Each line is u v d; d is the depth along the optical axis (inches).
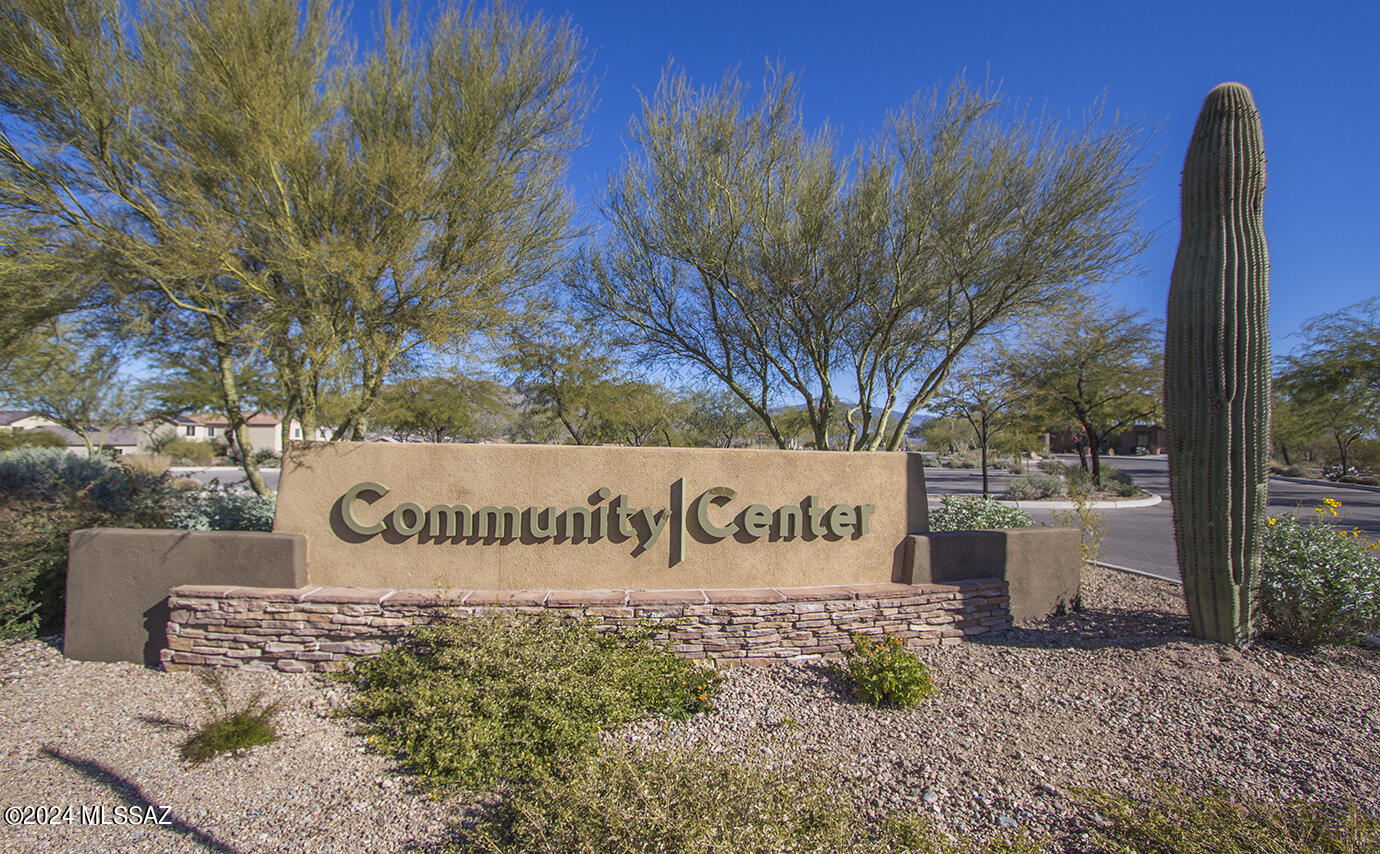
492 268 311.7
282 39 288.2
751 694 212.1
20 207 287.4
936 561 268.1
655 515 251.0
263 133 263.3
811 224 399.2
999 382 756.6
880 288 427.5
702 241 420.8
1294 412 1060.5
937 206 378.3
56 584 272.4
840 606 243.8
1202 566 241.6
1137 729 185.5
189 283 277.7
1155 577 380.8
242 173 272.7
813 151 417.1
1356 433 1088.2
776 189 412.8
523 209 337.7
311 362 286.7
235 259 278.2
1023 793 153.9
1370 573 240.7
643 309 482.0
